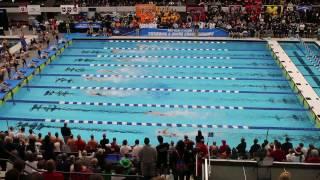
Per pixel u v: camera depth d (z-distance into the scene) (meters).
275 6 32.16
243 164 8.26
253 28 31.00
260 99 20.84
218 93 21.48
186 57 27.00
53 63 25.72
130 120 18.67
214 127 18.02
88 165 9.75
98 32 31.67
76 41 30.75
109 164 10.00
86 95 21.14
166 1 35.31
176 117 18.94
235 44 30.05
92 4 34.62
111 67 25.14
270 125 18.27
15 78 22.38
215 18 32.28
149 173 9.93
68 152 11.63
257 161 8.24
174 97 21.00
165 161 11.27
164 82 22.86
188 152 10.97
